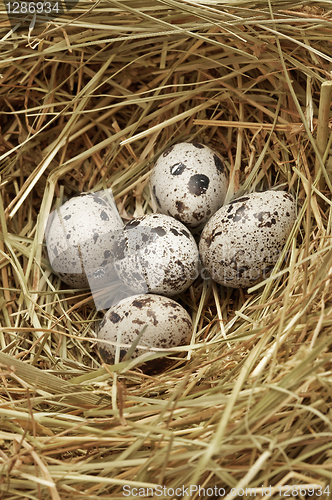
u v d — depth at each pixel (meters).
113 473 0.33
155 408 0.33
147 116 0.39
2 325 0.38
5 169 0.39
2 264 0.38
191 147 0.38
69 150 0.40
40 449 0.33
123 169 0.40
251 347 0.35
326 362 0.32
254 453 0.32
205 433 0.33
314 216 0.37
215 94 0.39
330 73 0.36
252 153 0.38
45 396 0.34
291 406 0.33
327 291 0.34
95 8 0.37
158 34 0.36
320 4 0.36
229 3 0.36
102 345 0.36
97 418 0.34
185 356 0.36
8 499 0.32
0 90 0.39
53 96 0.40
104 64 0.38
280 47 0.36
